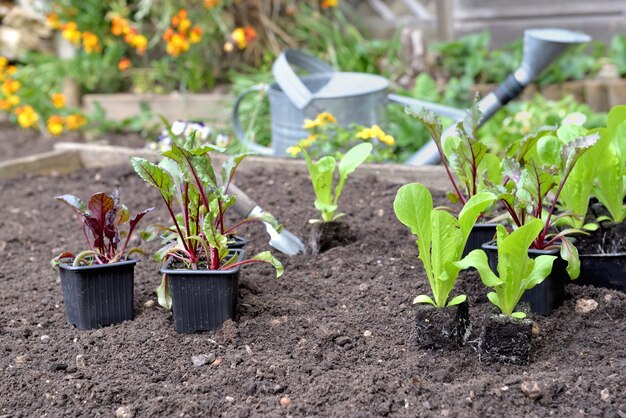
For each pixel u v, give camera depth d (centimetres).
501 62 246
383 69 254
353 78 183
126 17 268
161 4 262
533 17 267
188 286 122
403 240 143
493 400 110
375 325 123
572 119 141
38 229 161
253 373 116
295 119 173
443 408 110
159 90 263
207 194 124
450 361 116
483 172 124
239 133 188
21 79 260
